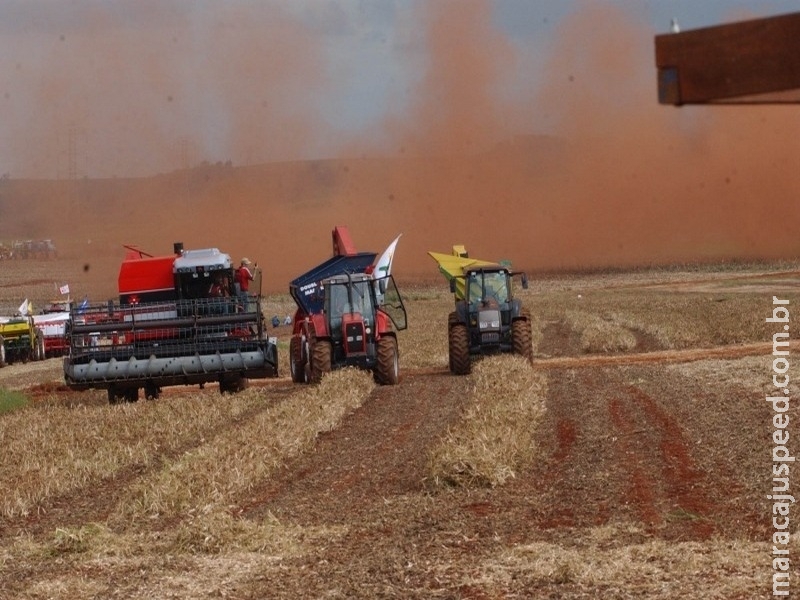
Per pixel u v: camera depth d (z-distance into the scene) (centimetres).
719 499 2156
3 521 2405
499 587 1608
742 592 1488
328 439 3356
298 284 5462
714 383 4141
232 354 4641
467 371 5250
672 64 621
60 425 3747
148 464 3005
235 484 2544
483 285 5394
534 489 2384
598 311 9925
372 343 4928
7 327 8544
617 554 1742
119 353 4684
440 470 2478
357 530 2091
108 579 1820
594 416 3447
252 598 1645
